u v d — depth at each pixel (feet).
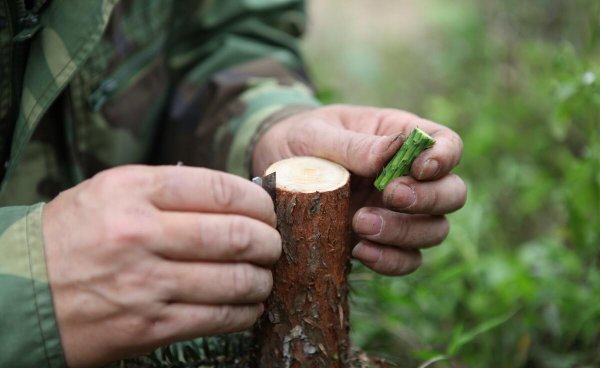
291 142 1.79
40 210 1.45
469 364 2.29
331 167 1.67
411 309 2.32
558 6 3.85
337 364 1.70
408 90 4.50
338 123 1.80
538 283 2.34
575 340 2.34
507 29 4.05
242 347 1.78
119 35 2.06
